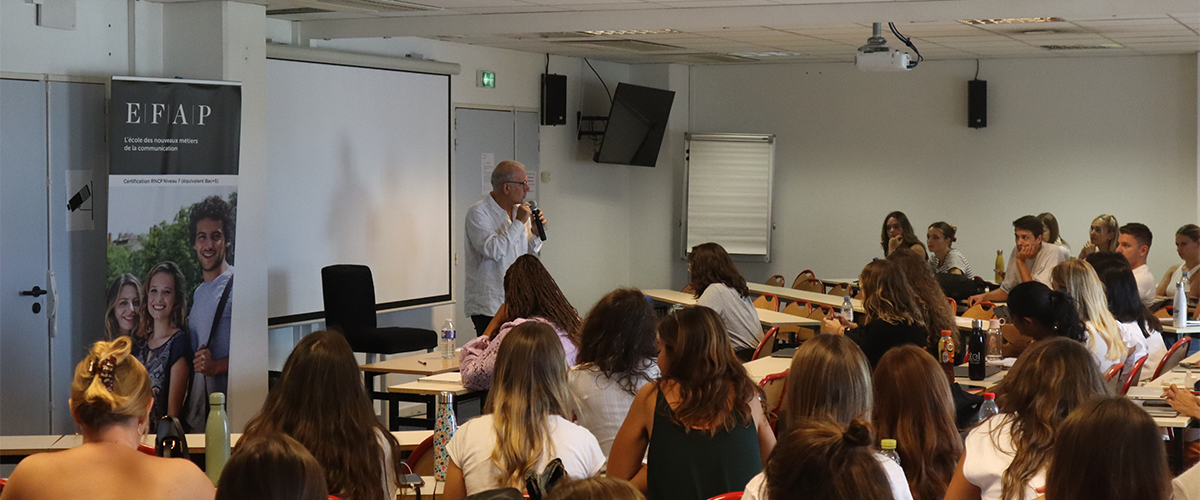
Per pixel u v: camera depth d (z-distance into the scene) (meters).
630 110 10.72
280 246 7.50
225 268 6.34
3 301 5.90
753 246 11.65
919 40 9.12
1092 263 5.87
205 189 6.22
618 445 3.31
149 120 5.98
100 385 2.61
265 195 6.70
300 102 7.57
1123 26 8.03
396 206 8.48
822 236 11.66
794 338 8.48
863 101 11.39
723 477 3.07
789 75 11.59
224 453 3.40
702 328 3.16
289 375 3.03
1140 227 7.78
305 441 2.98
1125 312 5.76
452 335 6.48
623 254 11.73
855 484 1.74
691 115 11.87
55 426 6.21
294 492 1.87
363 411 3.06
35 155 5.95
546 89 10.28
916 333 5.20
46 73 5.96
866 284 5.33
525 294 4.99
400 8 6.84
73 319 6.24
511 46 9.60
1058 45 9.53
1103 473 2.01
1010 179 10.98
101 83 6.24
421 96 8.68
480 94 9.55
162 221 6.07
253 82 6.57
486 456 3.15
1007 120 10.95
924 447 3.19
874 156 11.41
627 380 3.85
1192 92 10.27
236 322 6.60
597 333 3.88
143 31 6.43
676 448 3.10
